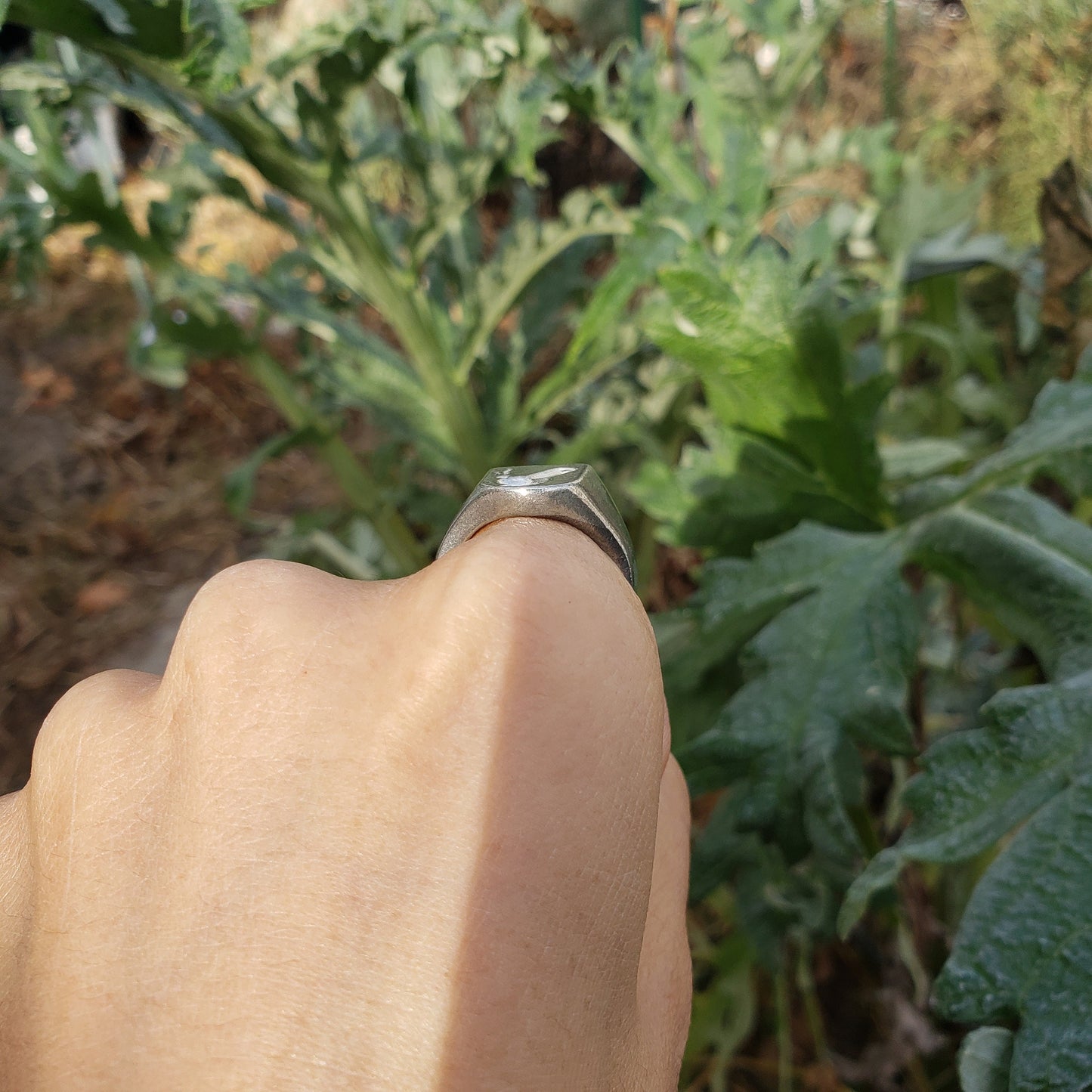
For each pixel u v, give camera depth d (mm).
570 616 99
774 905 347
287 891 94
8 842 117
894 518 320
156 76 336
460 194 444
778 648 282
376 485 547
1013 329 504
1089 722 206
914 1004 395
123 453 988
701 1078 427
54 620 801
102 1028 92
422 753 96
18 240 459
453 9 400
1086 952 172
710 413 427
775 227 570
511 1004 92
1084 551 257
